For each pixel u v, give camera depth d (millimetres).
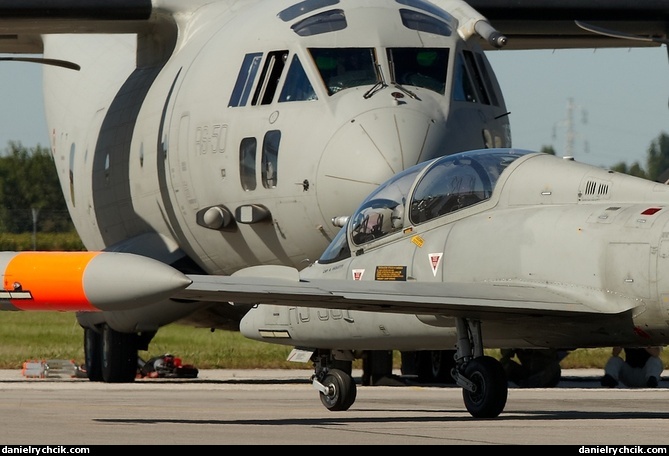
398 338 39906
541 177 38406
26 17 66188
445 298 35406
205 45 64438
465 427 34094
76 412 39906
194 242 63688
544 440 29875
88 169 72375
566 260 36344
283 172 57875
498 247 37938
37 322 131625
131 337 66938
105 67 76562
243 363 82812
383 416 39500
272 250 59688
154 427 33500
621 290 35344
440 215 40188
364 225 42281
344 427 34062
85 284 31625
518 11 79125
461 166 40406
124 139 68188
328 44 59375
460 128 58188
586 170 37844
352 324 40125
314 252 58188
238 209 60000
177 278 31375
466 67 60938
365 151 55500
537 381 63219
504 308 35281
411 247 40531
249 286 34625
